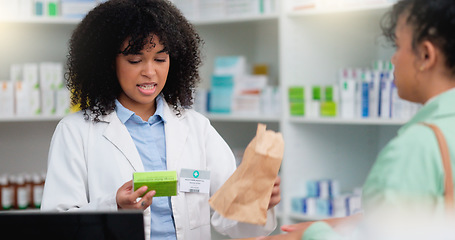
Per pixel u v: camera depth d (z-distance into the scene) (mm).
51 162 1835
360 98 3176
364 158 3695
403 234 1007
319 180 3494
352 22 3533
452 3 1086
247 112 3555
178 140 1916
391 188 1059
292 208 3414
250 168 1433
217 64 3709
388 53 3484
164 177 1606
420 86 1173
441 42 1103
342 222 1448
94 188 1806
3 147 3818
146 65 1771
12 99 3457
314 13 3236
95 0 3537
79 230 1183
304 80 3445
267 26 3900
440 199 1041
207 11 3590
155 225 1832
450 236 982
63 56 3855
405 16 1166
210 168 1956
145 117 1935
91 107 1887
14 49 3797
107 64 1842
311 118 3277
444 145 1050
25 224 1172
